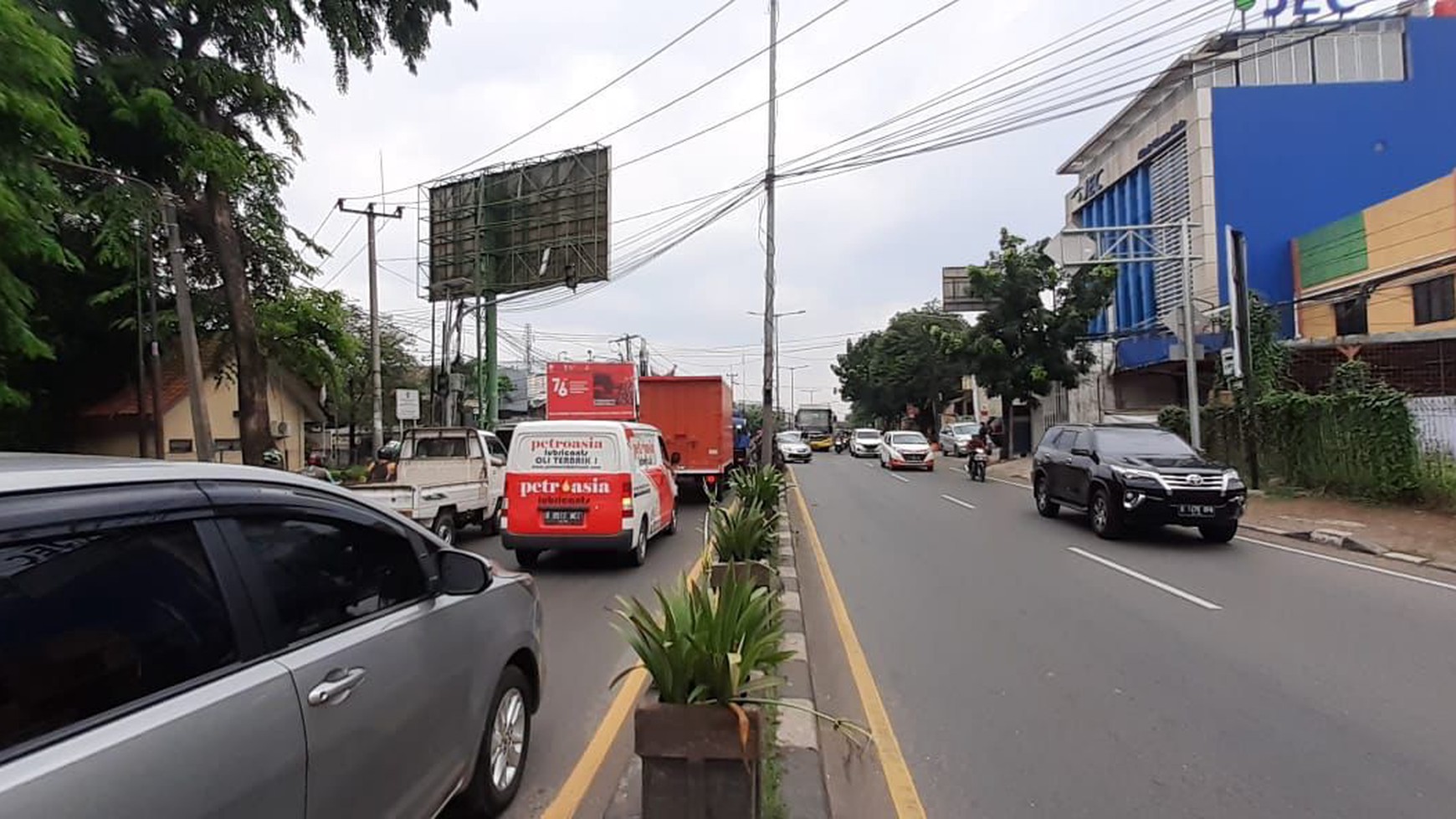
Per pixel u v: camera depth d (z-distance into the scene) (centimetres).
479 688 368
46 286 2106
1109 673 606
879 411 6744
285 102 1923
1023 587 916
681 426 1998
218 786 212
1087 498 1350
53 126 844
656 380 2011
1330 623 746
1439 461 1460
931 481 2595
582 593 912
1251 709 529
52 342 2214
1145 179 3203
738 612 377
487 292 3212
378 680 288
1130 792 413
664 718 329
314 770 249
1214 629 728
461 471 1403
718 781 328
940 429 5462
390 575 328
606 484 1033
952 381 5341
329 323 2522
